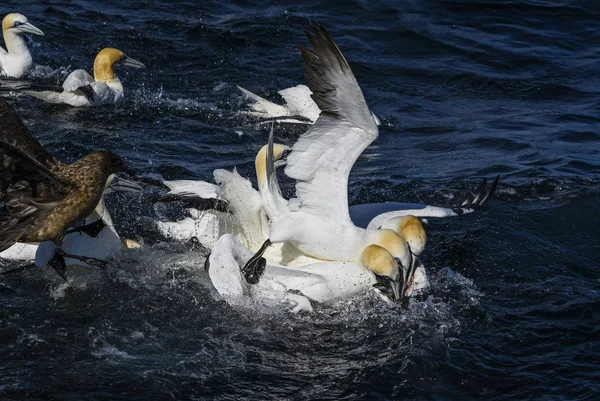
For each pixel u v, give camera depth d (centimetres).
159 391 1114
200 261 1420
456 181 1769
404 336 1263
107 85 2070
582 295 1384
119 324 1248
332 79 1188
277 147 1528
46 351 1177
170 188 1459
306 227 1327
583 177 1800
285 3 2783
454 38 2641
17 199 1185
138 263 1393
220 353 1202
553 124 2139
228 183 1388
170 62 2339
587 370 1195
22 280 1336
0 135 1189
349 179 1777
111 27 2497
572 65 2533
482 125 2122
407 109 2208
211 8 2697
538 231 1591
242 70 2336
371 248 1316
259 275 1315
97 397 1092
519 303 1362
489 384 1169
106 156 1217
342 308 1327
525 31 2725
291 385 1149
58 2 2644
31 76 2225
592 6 2897
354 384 1157
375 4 2805
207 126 2008
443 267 1460
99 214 1442
